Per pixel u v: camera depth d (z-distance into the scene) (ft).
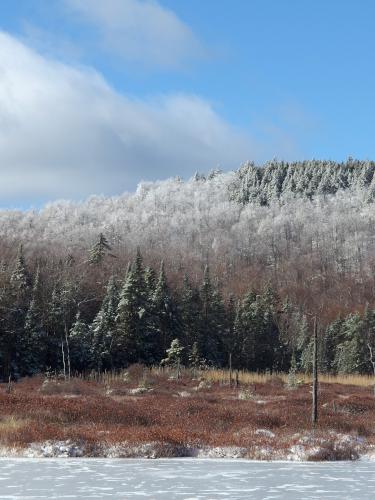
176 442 70.54
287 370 288.51
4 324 199.41
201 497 42.37
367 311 273.33
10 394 112.37
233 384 178.60
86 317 258.78
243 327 277.03
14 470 54.19
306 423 90.38
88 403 99.86
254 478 51.49
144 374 180.86
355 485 48.42
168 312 246.68
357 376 238.07
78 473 52.75
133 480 49.37
